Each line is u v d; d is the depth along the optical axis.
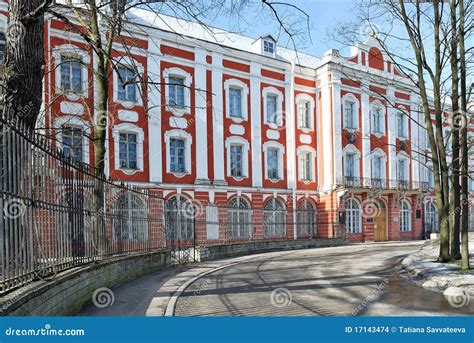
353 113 32.16
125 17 11.14
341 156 30.78
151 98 24.02
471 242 21.38
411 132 35.66
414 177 35.50
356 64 32.12
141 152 23.67
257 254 21.70
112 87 22.48
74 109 20.69
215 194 26.20
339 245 27.78
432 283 10.39
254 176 28.25
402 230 34.78
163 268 14.77
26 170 6.11
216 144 26.66
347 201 31.38
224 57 27.56
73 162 8.18
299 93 31.03
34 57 7.92
